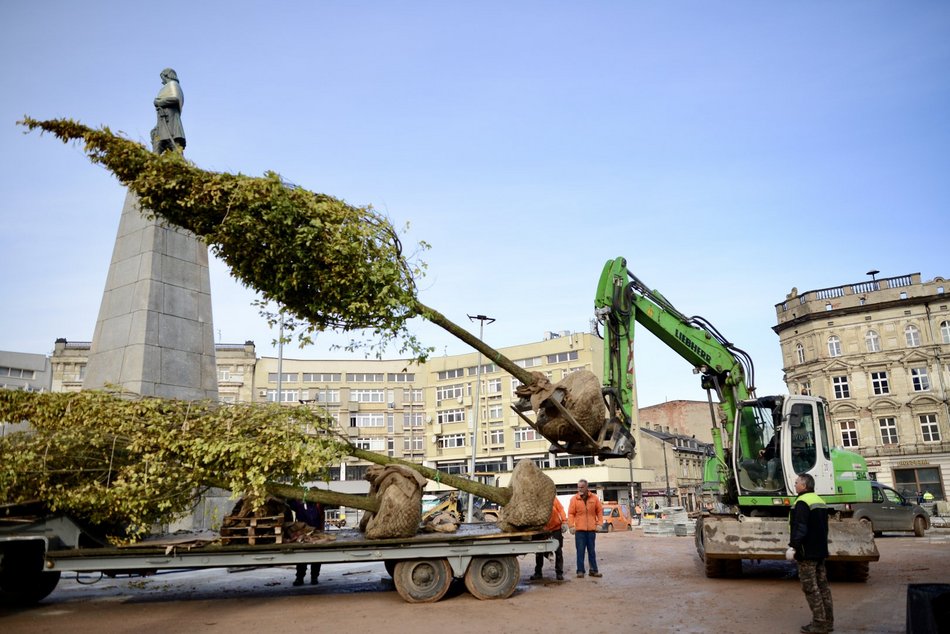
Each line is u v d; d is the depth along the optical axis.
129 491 8.60
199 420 9.13
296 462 9.04
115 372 13.91
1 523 8.81
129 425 8.89
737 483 12.22
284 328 9.46
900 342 48.31
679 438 72.44
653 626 7.78
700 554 14.03
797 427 12.10
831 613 7.30
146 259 14.23
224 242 8.63
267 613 8.84
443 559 9.80
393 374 66.94
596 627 7.76
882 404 48.03
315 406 9.89
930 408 46.66
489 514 28.22
